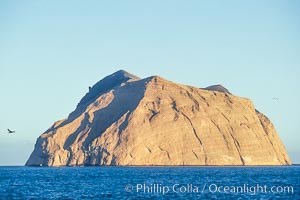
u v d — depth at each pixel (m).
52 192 187.88
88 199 161.00
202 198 162.50
